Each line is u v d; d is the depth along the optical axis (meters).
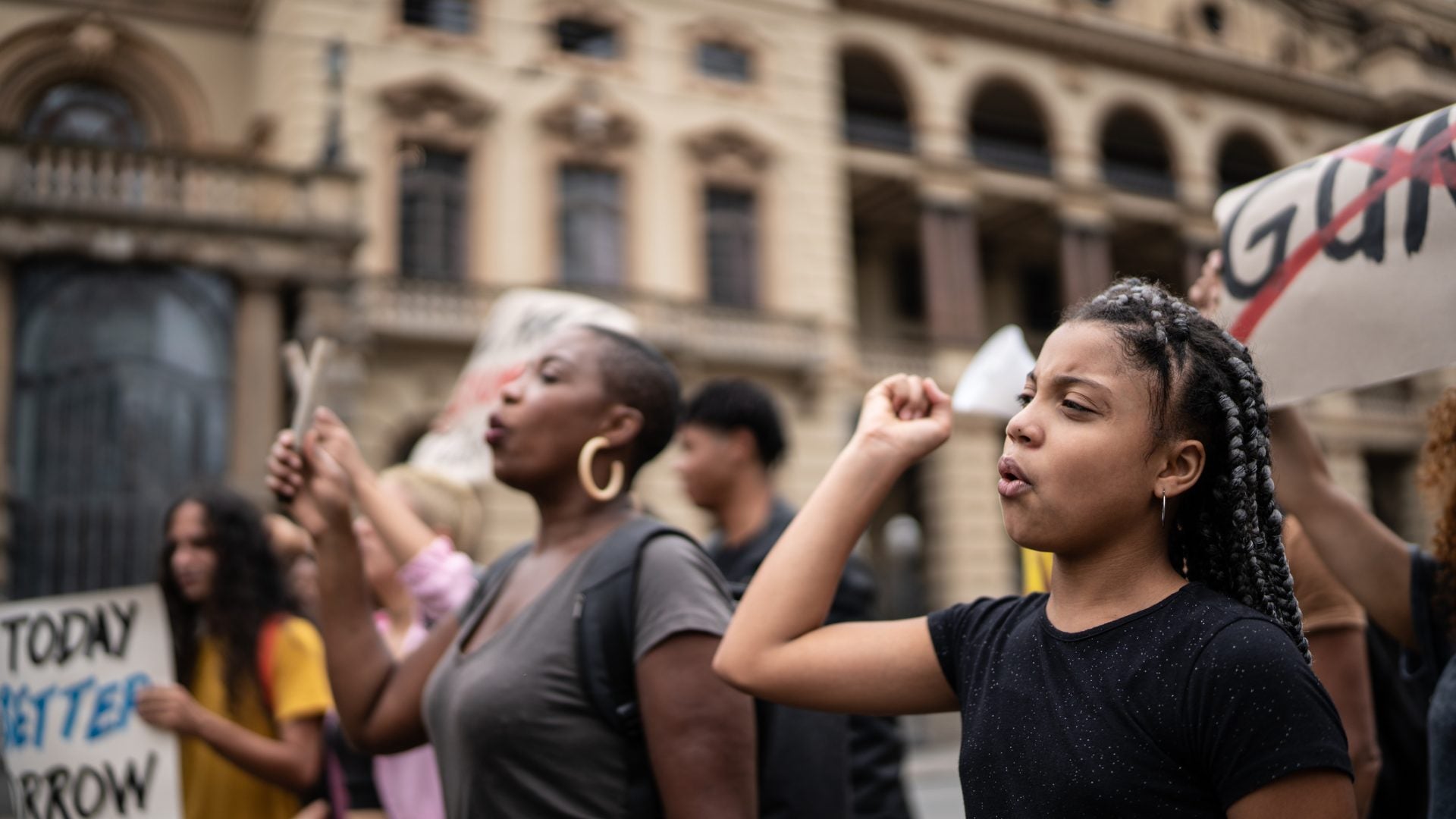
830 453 17.00
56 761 3.04
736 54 17.44
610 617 2.06
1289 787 1.20
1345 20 13.64
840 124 19.19
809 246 17.39
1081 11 20.56
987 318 22.38
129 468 12.59
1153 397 1.39
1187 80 21.09
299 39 14.55
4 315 12.37
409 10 15.37
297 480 2.44
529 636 2.07
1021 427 1.44
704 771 1.93
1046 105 20.25
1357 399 20.08
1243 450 1.41
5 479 12.20
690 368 16.23
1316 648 2.30
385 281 14.49
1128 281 1.55
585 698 2.02
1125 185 21.23
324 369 2.51
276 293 13.47
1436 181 1.90
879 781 3.30
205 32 16.02
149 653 3.03
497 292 15.09
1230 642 1.27
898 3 19.05
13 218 12.34
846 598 3.23
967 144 19.83
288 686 3.03
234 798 3.08
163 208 12.84
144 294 12.94
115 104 15.62
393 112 15.01
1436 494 2.15
